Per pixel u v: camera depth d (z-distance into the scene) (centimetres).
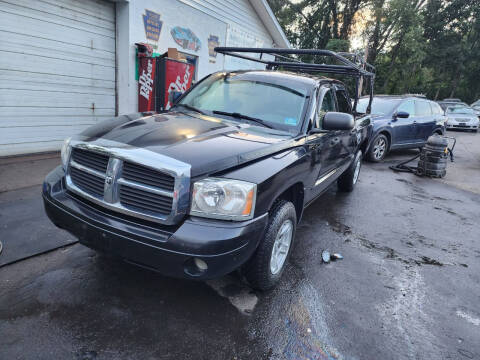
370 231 442
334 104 422
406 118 935
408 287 315
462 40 3525
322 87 383
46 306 235
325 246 383
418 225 483
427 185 727
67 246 315
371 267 345
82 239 233
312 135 334
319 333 239
